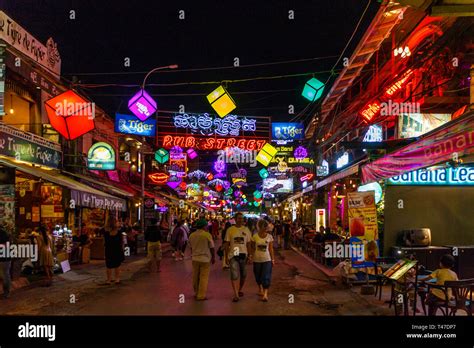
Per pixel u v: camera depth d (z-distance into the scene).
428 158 8.91
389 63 14.88
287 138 20.59
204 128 20.44
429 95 13.22
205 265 10.93
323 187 28.25
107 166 21.92
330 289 12.41
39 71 19.05
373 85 16.61
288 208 53.09
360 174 14.80
